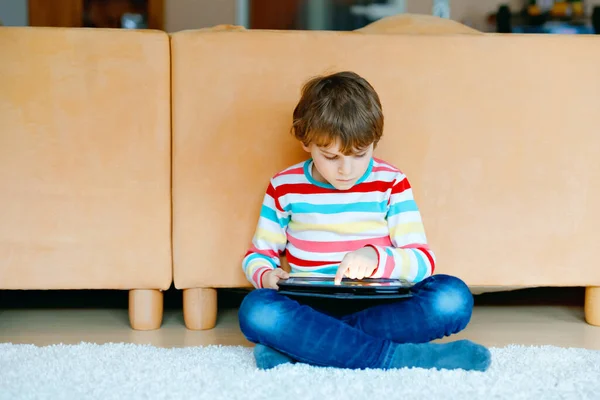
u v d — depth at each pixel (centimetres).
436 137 131
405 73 130
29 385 91
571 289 178
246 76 129
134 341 125
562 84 131
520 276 134
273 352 102
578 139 132
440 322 105
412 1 461
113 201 129
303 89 124
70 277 129
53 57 126
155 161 129
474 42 130
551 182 133
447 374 94
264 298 102
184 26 464
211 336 129
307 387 90
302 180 124
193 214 130
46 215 128
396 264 111
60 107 127
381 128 117
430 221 132
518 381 93
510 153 132
